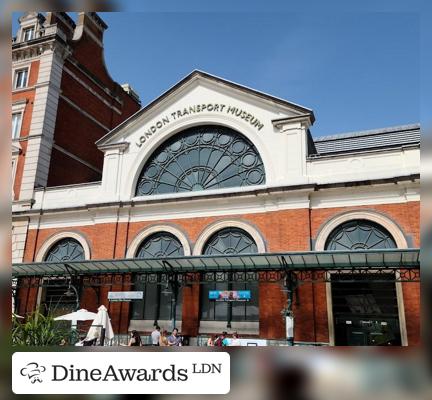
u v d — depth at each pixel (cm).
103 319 1438
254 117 1778
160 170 1925
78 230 1945
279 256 1327
